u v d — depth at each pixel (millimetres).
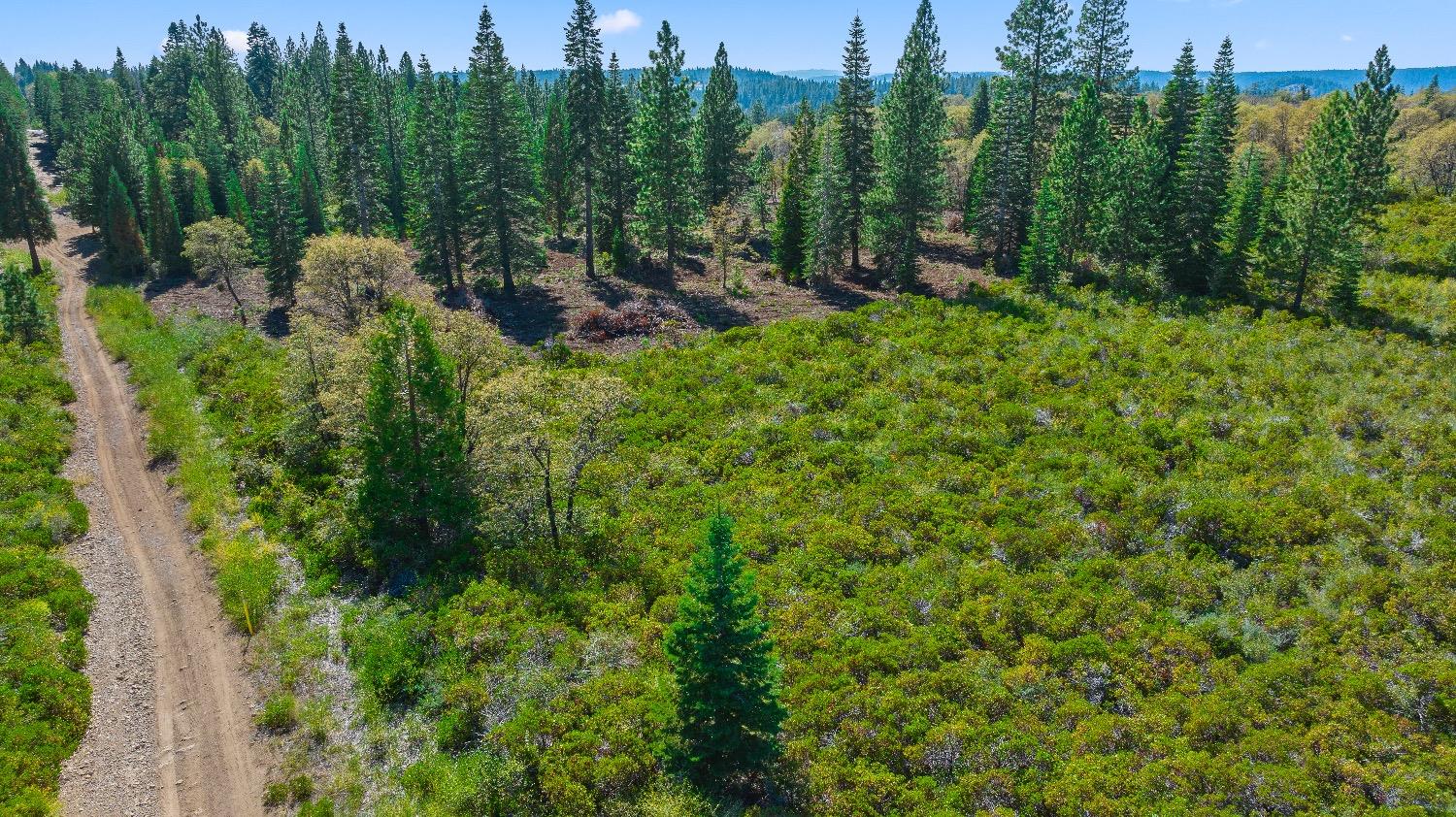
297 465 31891
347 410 26938
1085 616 21703
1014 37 53906
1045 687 19328
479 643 21609
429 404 25234
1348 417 29953
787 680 19953
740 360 38500
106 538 28422
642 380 37125
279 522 28547
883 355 37781
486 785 17469
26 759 18578
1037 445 30062
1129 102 56719
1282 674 19078
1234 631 21016
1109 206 45281
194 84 92938
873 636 21531
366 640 22562
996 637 20969
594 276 53062
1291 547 23859
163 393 38656
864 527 25922
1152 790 16281
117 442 35281
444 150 49344
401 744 19531
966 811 16406
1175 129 54625
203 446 33844
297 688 21578
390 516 26406
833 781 17000
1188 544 24344
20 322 44094
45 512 28328
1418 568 22234
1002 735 17984
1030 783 16781
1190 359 35375
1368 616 20688
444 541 26859
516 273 50938
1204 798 16062
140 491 31562
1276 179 54844
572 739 18250
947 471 28500
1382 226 53406
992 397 33344
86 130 85250
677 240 53594
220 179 76938
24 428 34125
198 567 26953
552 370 38375
